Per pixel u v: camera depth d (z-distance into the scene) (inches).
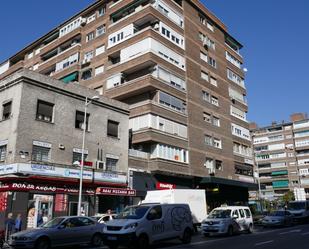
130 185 1085.8
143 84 1190.3
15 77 883.4
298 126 3417.8
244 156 1695.4
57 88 946.7
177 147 1253.7
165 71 1266.0
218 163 1487.5
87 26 1566.2
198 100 1428.4
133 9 1384.1
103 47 1432.1
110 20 1446.9
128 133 1147.3
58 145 920.9
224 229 754.2
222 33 1768.0
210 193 1398.9
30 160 837.8
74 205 924.0
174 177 1244.5
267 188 3435.0
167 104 1246.9
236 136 1664.6
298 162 3331.7
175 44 1357.0
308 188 3216.0
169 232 591.2
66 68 1556.3
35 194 839.1
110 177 1023.6
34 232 554.6
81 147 983.6
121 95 1267.2
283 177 3371.1
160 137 1171.9
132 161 1121.4
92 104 1045.8
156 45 1248.2
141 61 1223.5
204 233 786.2
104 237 536.7
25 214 803.4
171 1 1402.6
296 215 1236.5
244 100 1834.4
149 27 1238.3
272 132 3550.7
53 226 584.4
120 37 1346.0
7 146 845.8
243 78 1876.2
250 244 570.9
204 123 1434.5
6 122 872.3
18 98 860.0
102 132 1057.5
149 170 1156.5
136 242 526.9
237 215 821.2
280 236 715.4
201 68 1501.0
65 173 905.5
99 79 1382.9
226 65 1728.6
